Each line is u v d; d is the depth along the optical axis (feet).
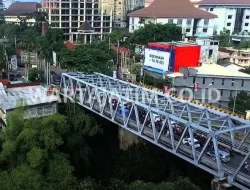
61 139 116.88
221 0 471.21
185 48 211.82
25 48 274.36
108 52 276.62
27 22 451.12
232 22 465.88
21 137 110.11
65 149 128.47
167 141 111.34
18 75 242.37
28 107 139.23
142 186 96.07
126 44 341.21
